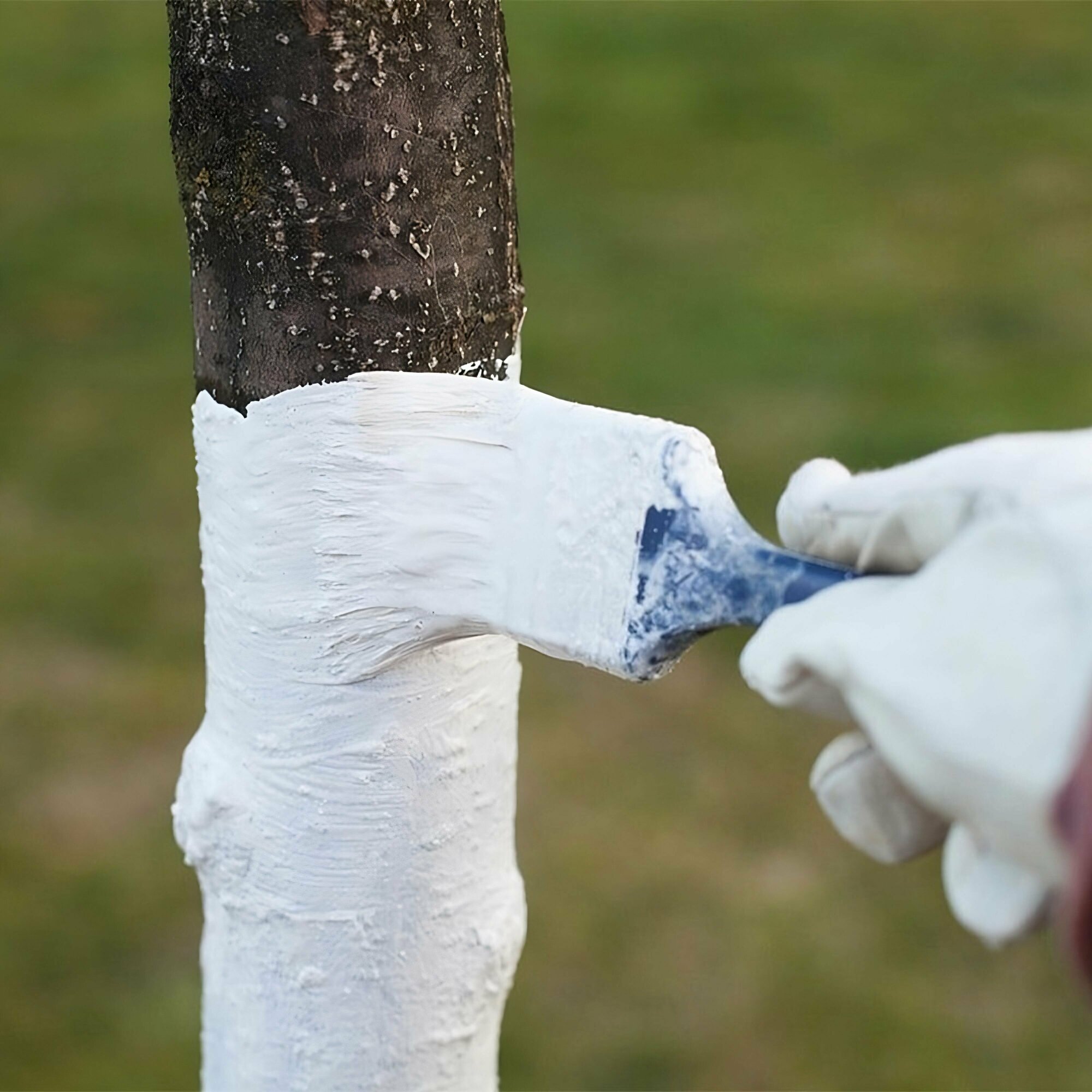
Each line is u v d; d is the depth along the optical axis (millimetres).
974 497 1506
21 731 6898
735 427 9148
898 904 5938
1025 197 12633
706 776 6590
